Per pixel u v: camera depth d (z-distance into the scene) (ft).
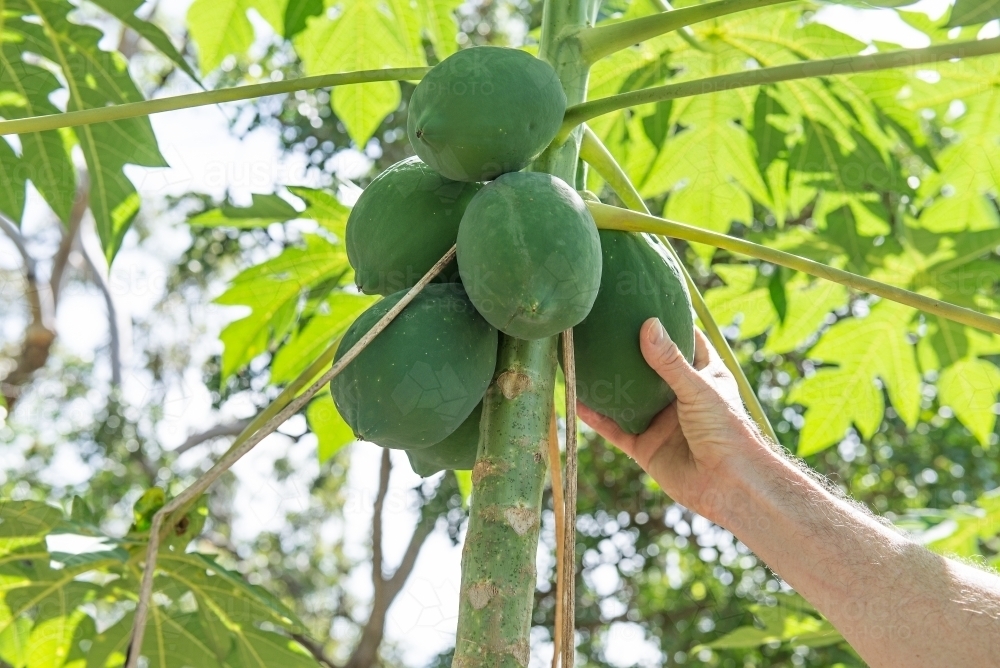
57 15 8.46
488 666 4.70
